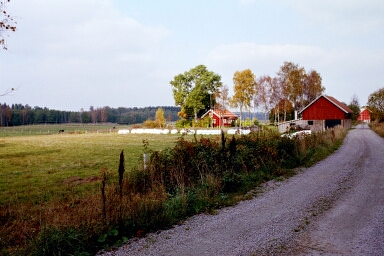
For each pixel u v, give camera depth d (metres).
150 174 9.80
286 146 15.45
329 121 51.91
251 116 83.50
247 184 10.84
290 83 70.31
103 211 6.84
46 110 139.62
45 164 19.02
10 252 5.84
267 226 6.96
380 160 16.67
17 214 8.49
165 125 67.69
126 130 59.25
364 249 5.67
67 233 5.86
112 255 5.64
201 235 6.51
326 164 15.44
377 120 51.31
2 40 8.76
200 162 10.81
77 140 40.88
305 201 8.96
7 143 36.78
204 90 75.81
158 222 7.07
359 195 9.57
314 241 6.09
